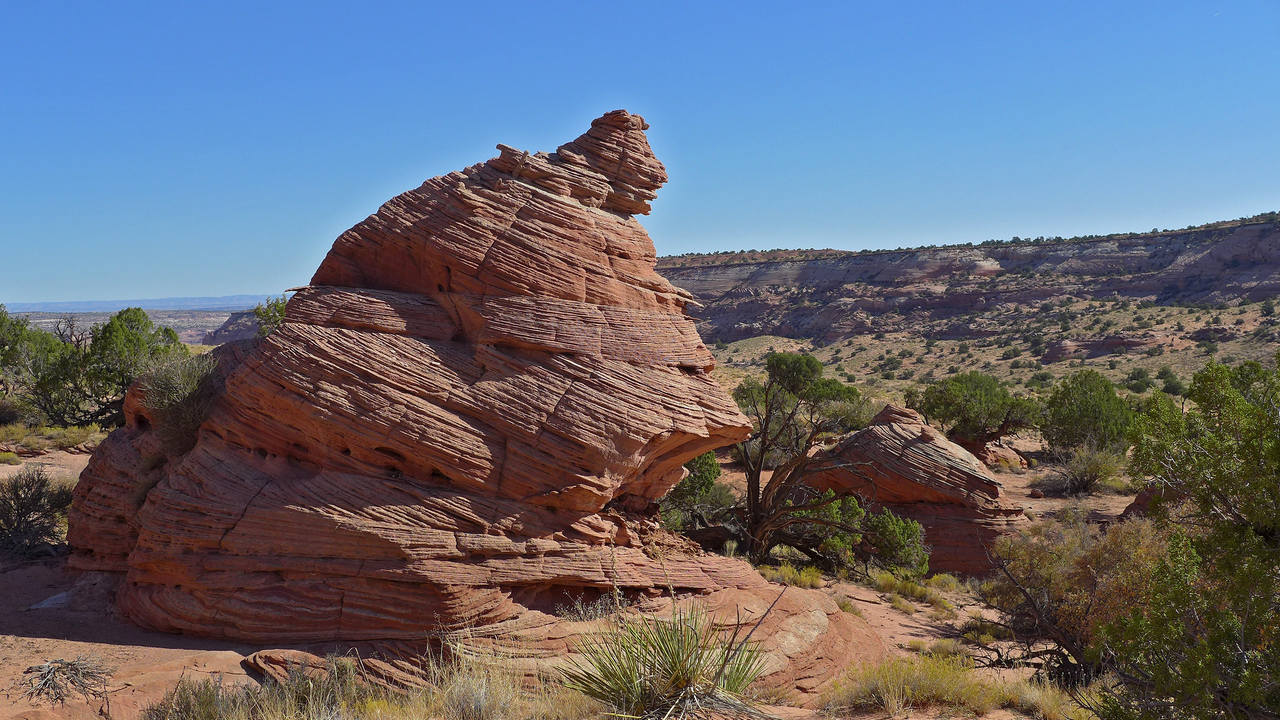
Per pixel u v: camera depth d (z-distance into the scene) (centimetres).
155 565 1204
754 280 19775
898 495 2794
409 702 932
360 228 1448
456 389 1271
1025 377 10275
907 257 17975
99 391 3619
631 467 1316
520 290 1356
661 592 1346
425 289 1406
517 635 1155
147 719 899
